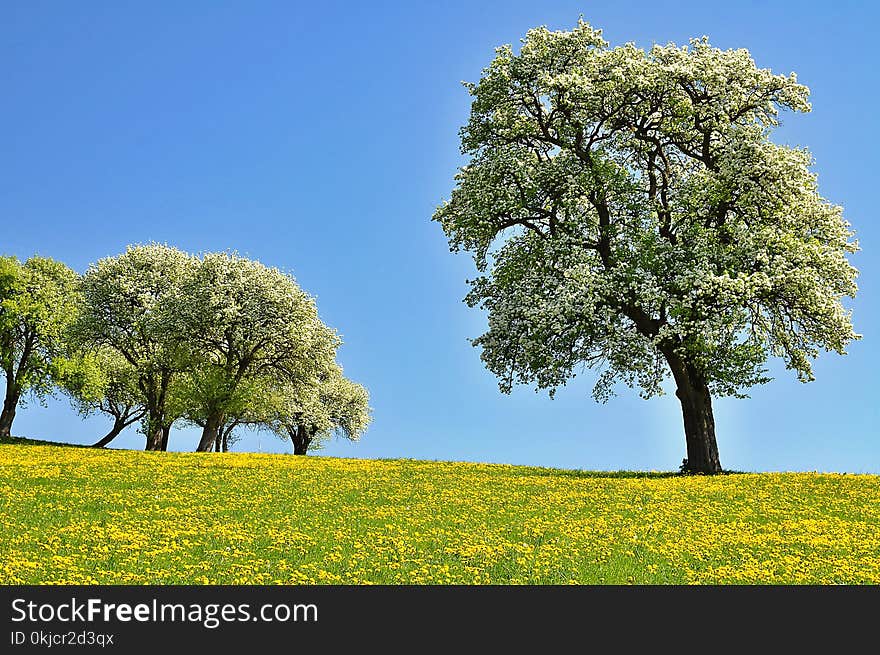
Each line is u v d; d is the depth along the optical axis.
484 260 32.91
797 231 30.00
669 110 31.70
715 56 31.50
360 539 17.66
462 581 14.37
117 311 53.50
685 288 28.17
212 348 50.97
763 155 29.09
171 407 50.28
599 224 31.98
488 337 32.69
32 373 55.81
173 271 55.19
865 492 24.30
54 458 35.34
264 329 48.50
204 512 21.08
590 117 31.67
